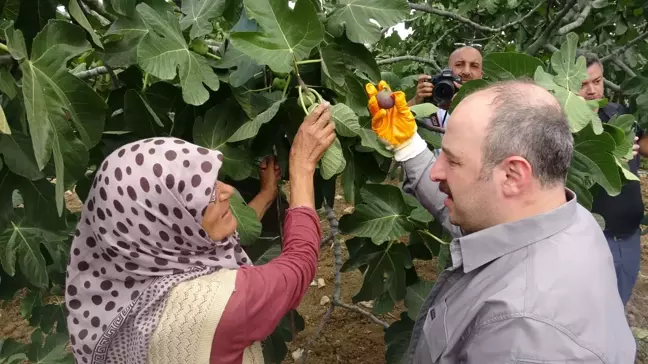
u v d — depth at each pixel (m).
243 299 1.18
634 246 2.92
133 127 1.47
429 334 1.31
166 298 1.18
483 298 1.14
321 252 4.72
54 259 1.90
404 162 1.69
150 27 1.30
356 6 1.53
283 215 1.86
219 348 1.18
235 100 1.54
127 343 1.22
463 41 5.10
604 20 3.72
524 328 1.01
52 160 1.40
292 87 1.56
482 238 1.18
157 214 1.16
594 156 1.72
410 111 1.67
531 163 1.09
